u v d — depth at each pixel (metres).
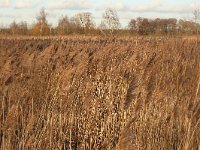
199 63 13.92
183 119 9.05
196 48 18.23
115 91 10.06
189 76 12.66
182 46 18.47
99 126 9.80
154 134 8.75
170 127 8.97
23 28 61.38
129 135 7.60
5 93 10.56
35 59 12.70
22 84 11.23
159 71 11.75
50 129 9.34
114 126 9.45
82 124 9.88
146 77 9.70
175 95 9.68
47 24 62.72
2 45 16.69
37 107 10.38
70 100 10.14
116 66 11.09
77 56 12.30
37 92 10.94
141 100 8.73
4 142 8.57
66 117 9.79
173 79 11.65
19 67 12.29
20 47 15.88
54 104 10.16
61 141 9.35
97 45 15.29
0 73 11.30
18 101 9.80
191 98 9.70
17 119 9.03
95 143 9.54
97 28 26.69
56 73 11.41
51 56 12.79
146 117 8.62
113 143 9.34
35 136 9.19
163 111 8.99
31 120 9.06
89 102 10.03
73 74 10.49
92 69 11.00
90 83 10.34
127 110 8.98
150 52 13.69
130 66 10.98
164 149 8.69
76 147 9.71
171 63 14.33
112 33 22.75
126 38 20.14
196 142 8.65
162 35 22.66
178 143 8.90
